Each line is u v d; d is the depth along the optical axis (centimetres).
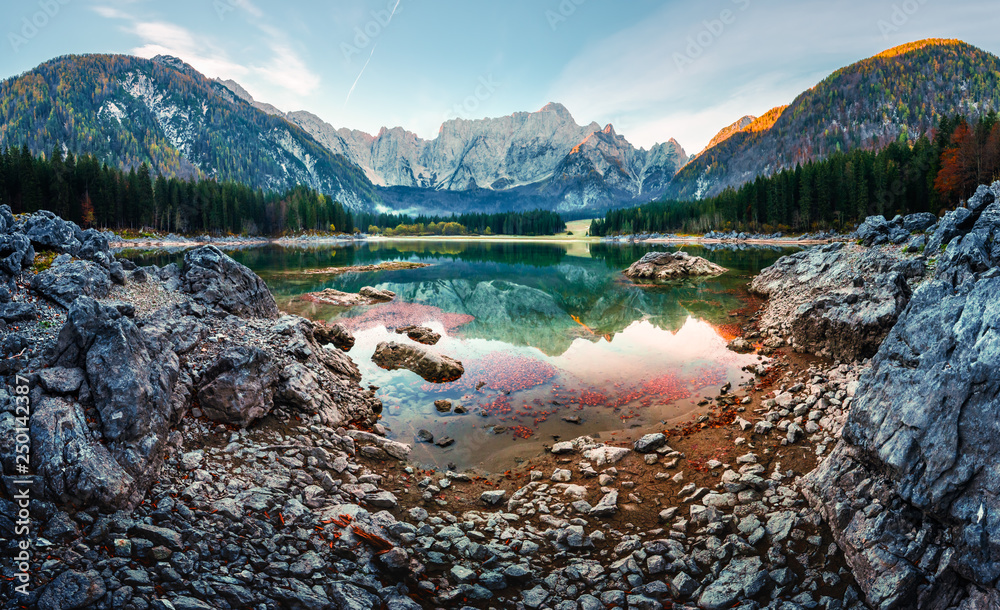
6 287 1095
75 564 618
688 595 721
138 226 11781
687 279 4875
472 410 1527
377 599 687
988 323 700
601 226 18712
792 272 3228
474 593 719
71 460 701
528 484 1061
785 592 703
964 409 672
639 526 899
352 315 3114
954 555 615
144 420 833
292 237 15462
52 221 1536
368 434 1256
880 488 748
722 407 1465
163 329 1131
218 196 13725
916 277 1870
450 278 5450
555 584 749
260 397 1166
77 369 830
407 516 923
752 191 13238
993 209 1628
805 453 1090
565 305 3588
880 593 654
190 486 839
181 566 664
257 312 1961
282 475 968
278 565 710
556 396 1644
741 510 896
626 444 1268
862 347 1628
